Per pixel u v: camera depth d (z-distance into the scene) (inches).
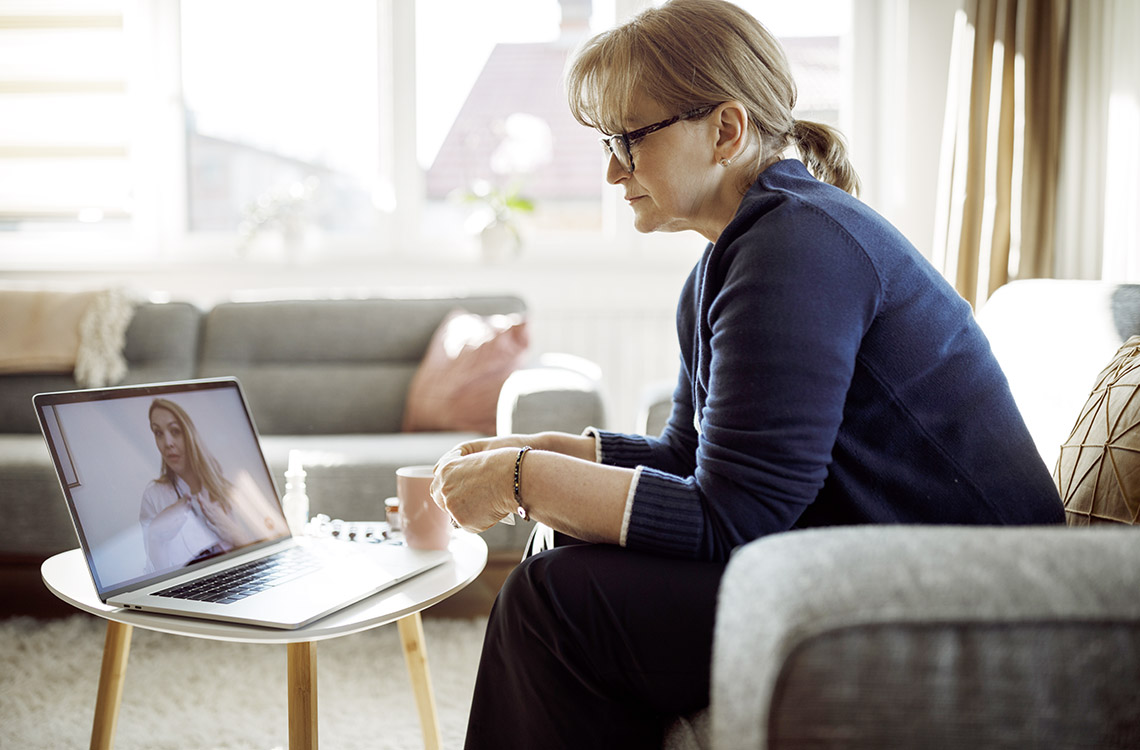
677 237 137.9
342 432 104.8
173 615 38.9
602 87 41.9
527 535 83.4
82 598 41.1
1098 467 42.2
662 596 33.7
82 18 137.1
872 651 20.5
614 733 34.4
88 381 105.0
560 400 80.7
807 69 135.9
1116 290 52.6
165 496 45.8
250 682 72.8
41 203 139.7
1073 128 103.9
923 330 37.1
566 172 140.3
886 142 131.9
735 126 40.9
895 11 129.2
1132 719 20.6
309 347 108.9
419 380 101.9
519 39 138.6
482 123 139.7
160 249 140.1
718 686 22.7
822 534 24.6
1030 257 106.3
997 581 21.5
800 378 33.7
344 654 78.7
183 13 137.8
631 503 35.0
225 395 53.4
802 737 20.5
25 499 82.1
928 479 37.4
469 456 39.7
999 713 20.5
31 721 65.1
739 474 34.0
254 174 140.3
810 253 35.0
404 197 139.3
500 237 131.8
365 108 139.1
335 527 54.9
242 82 138.9
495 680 36.1
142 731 63.7
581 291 135.6
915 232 128.6
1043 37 105.6
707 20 40.9
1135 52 89.5
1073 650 20.7
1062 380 52.9
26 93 138.3
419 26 137.9
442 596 42.4
